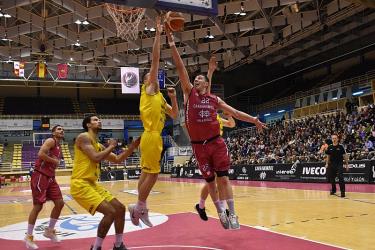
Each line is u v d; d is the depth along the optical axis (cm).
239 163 2161
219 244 520
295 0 1811
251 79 3338
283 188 1354
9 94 3547
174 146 3141
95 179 488
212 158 472
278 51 2780
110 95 3841
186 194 1305
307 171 1560
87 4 1942
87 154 468
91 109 3678
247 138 2658
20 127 3216
